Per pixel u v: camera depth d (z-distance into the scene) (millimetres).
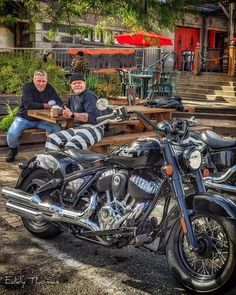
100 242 3736
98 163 3979
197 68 17219
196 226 3455
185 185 3660
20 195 4270
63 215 3879
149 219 3578
